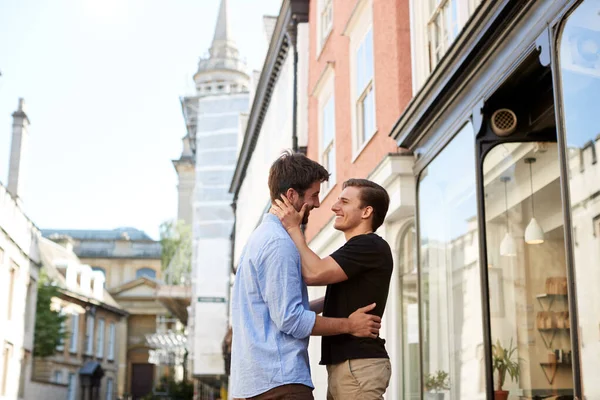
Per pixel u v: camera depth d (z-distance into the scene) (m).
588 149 4.72
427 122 8.01
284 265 3.40
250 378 3.39
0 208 26.19
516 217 6.46
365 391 3.43
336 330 3.39
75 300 48.94
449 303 7.45
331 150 13.37
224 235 35.59
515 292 6.41
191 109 55.09
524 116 6.46
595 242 4.67
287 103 16.58
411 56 9.20
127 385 66.50
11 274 29.30
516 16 5.65
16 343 29.98
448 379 7.46
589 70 4.69
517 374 6.37
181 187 66.12
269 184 3.69
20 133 35.12
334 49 13.02
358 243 3.56
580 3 4.80
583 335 4.75
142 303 67.88
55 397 39.09
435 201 7.89
